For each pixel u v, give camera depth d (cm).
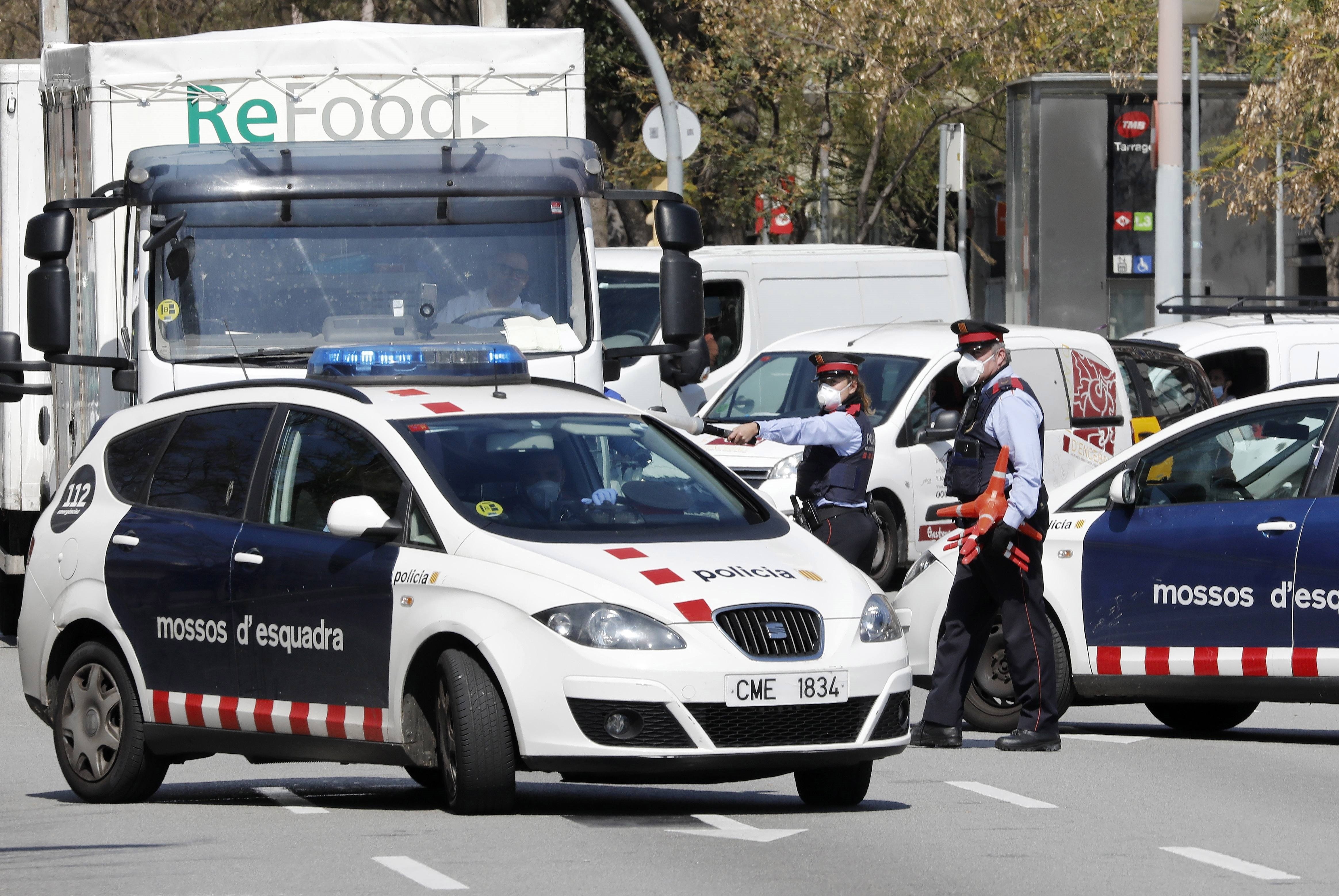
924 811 3322
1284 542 4019
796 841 3005
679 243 4659
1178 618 4141
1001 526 4025
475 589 3069
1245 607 4059
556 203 4616
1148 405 7231
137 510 3566
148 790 3538
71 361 4378
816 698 3034
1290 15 10688
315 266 4484
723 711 2980
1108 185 12275
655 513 3288
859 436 4925
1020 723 4141
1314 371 8250
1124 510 4234
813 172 13225
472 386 3541
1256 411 4156
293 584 3284
